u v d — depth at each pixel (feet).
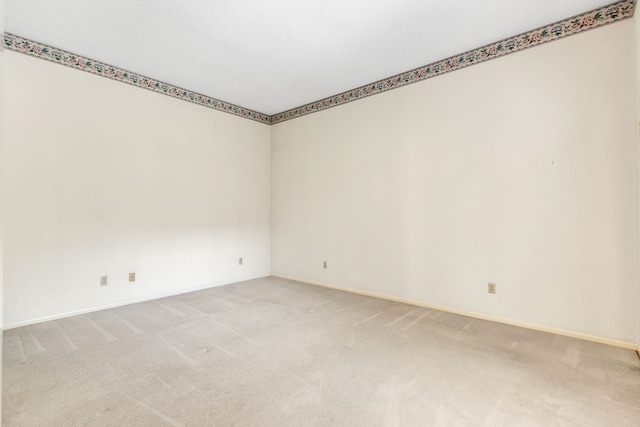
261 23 8.85
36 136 9.75
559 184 8.87
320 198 14.89
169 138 13.00
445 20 8.73
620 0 8.01
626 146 8.02
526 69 9.34
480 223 10.21
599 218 8.34
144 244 12.21
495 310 9.90
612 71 8.17
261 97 14.53
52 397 5.87
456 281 10.71
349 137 13.75
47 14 8.42
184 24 8.90
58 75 10.16
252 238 16.26
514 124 9.57
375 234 12.89
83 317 10.21
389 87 12.38
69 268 10.36
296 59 10.94
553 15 8.58
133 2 7.96
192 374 6.70
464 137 10.53
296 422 5.23
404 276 12.00
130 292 11.80
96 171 10.98
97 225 10.99
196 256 13.91
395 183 12.28
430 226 11.32
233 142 15.40
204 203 14.23
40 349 7.84
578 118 8.61
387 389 6.16
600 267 8.32
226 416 5.37
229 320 9.98
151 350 7.82
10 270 9.30
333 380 6.48
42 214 9.85
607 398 5.88
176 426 5.13
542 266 9.13
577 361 7.26
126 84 11.72
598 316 8.34
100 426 5.12
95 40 9.73
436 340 8.43
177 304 11.71
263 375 6.67
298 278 15.85
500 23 8.89
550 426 5.16
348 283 13.79
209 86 13.25
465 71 10.47
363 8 8.18
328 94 14.20
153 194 12.49
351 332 8.99
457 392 6.07
